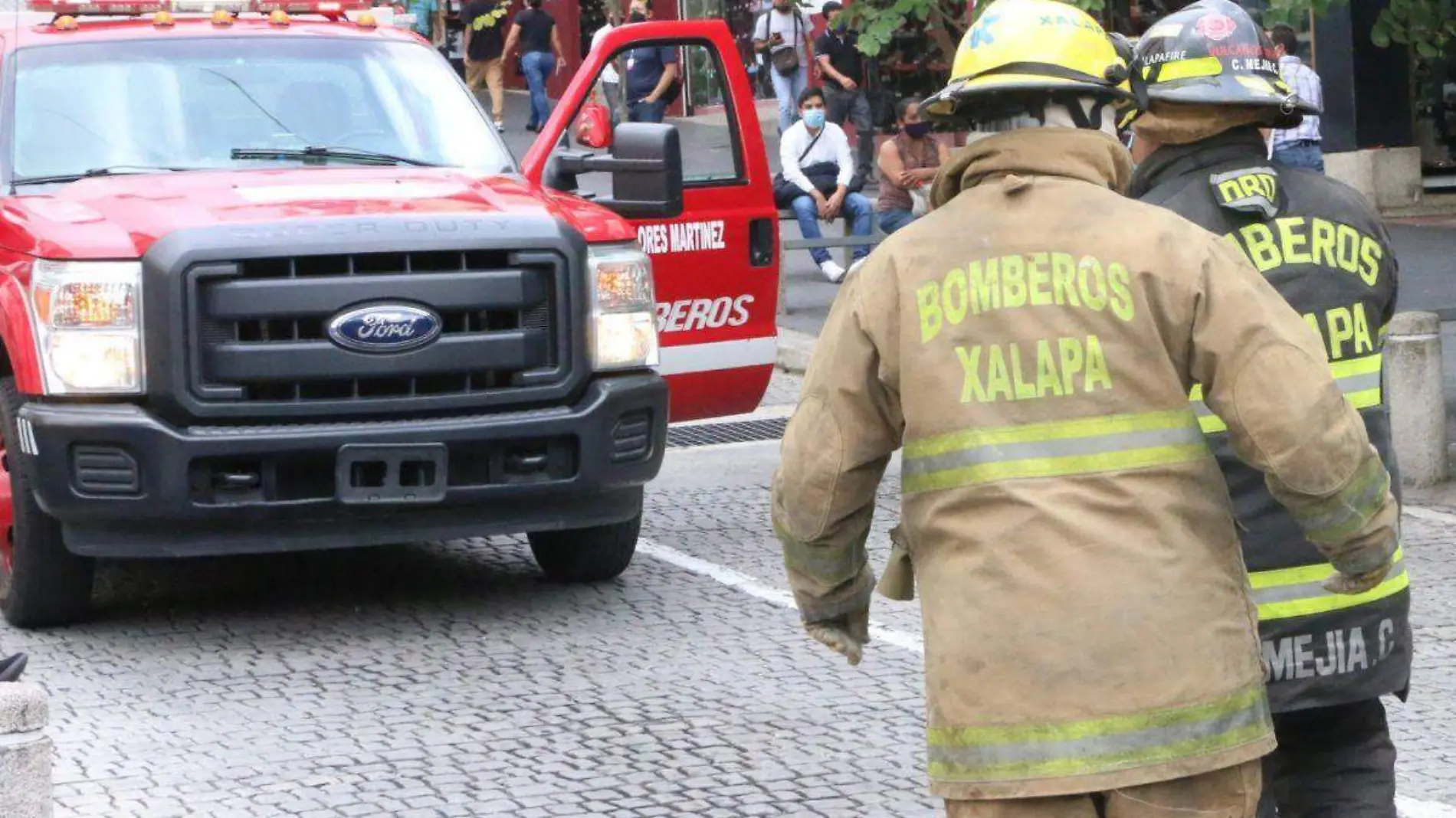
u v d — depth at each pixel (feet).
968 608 12.51
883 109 87.71
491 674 26.94
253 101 32.35
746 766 22.89
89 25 33.53
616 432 29.19
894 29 47.62
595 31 120.47
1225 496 12.80
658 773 22.68
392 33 34.81
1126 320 12.52
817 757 23.17
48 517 28.50
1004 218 12.89
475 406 28.48
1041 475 12.46
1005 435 12.55
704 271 36.68
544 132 34.12
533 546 32.48
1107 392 12.52
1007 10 13.44
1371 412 15.44
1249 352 12.41
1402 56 81.35
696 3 82.64
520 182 31.48
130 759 23.41
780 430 46.96
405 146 32.53
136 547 27.68
